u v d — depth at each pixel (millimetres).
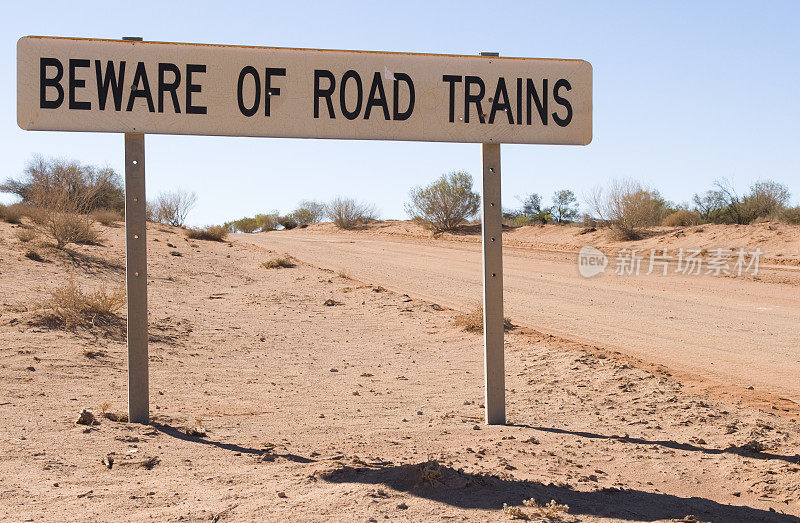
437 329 13852
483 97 6453
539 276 25109
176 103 6074
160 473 4598
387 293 19156
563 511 3824
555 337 12562
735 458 5426
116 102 5992
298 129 6230
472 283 23234
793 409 7672
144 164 6129
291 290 19844
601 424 6734
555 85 6547
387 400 7926
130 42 6000
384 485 4105
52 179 32781
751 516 4066
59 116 5910
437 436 6062
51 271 16953
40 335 9734
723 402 7914
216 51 6129
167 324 12430
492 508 3805
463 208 52469
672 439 6117
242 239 45406
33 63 5887
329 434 6133
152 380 8484
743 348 12070
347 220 64812
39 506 3830
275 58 6203
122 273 18656
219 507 3809
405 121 6359
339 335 13078
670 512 4027
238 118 6156
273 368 9836
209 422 6461
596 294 20219
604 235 38688
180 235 36219
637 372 9383
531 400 7945
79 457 4902
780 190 37500
